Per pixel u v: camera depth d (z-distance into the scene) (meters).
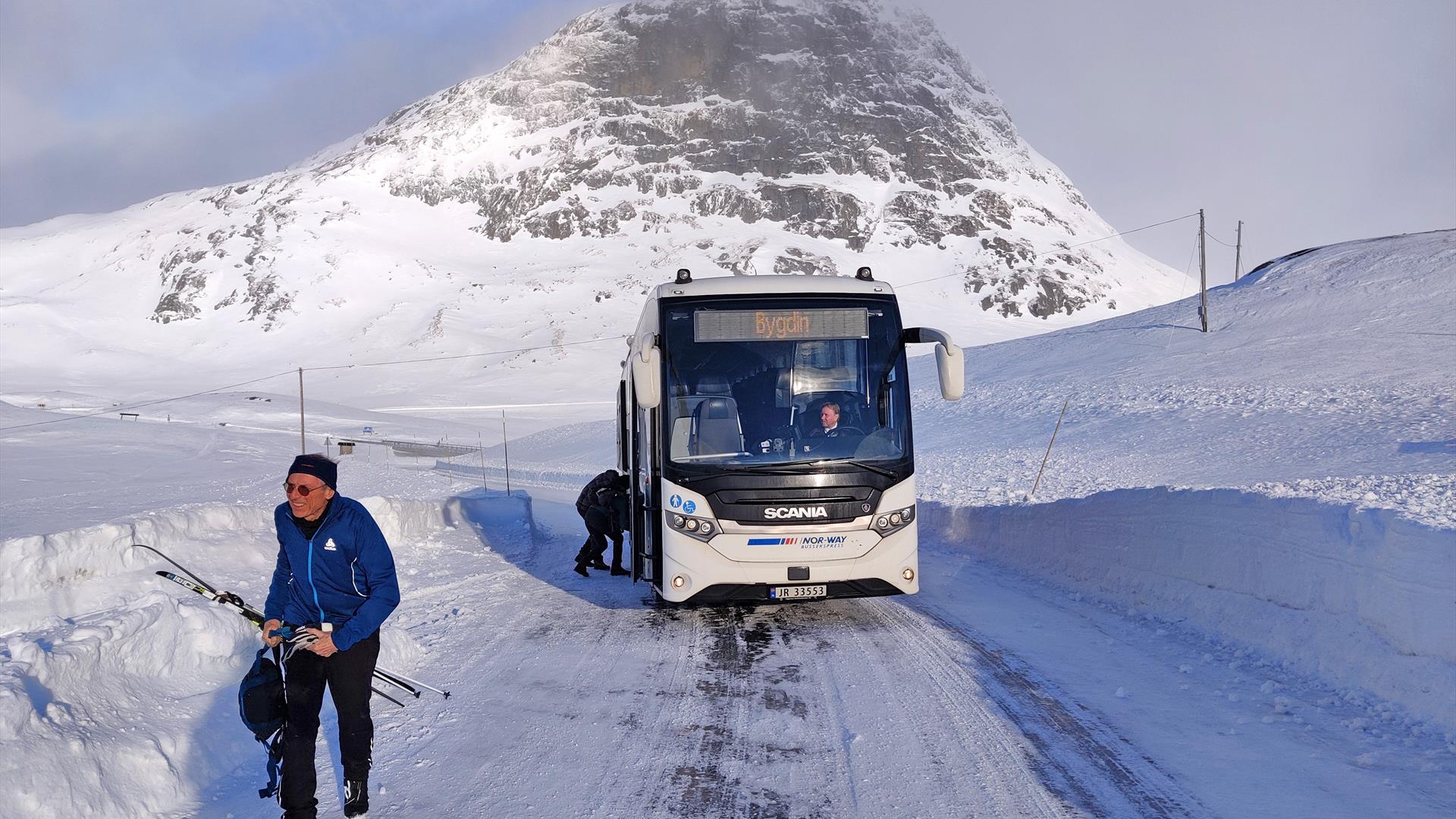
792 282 8.95
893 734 5.70
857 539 8.21
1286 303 66.94
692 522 8.19
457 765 5.23
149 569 7.82
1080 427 40.88
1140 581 9.67
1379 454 26.53
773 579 8.17
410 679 6.94
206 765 5.11
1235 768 5.04
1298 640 6.96
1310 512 7.20
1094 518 11.02
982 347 81.44
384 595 4.30
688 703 6.41
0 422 68.62
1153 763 5.14
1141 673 6.94
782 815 4.56
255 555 9.27
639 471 9.81
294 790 4.09
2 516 21.69
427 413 118.00
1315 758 5.14
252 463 48.56
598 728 5.88
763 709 6.27
